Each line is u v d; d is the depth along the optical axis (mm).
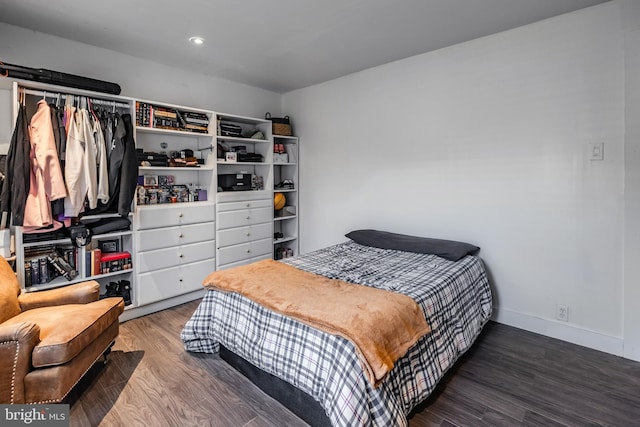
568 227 2520
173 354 2355
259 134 4105
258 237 4016
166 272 3160
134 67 3246
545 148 2588
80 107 2695
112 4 2271
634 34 2170
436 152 3191
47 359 1656
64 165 2543
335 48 3074
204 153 3662
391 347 1564
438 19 2521
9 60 2576
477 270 2697
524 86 2660
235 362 2170
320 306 1735
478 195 2953
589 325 2467
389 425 1448
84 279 2711
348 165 3939
